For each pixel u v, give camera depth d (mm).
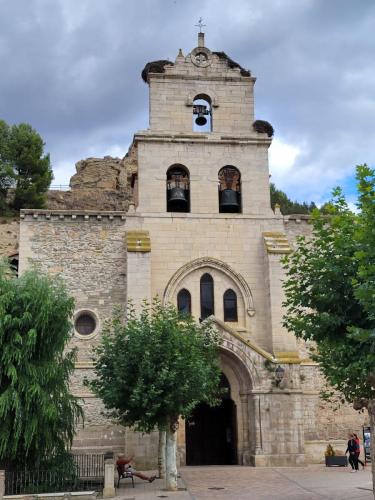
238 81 29391
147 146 28031
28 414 17422
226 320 26672
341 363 14969
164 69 28875
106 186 60688
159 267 26781
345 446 25781
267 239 27281
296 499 15922
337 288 15148
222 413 27250
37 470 17734
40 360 18484
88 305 26203
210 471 22859
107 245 27016
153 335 19688
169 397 18609
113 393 19219
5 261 20234
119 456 20703
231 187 28422
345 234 15562
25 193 52312
